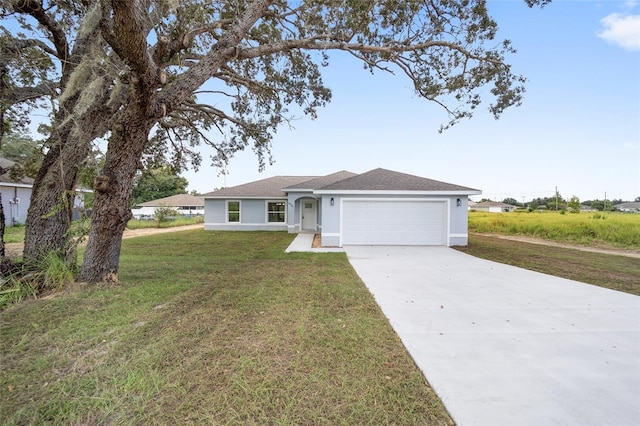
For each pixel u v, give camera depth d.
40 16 5.49
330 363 2.98
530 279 6.88
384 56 7.87
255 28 8.28
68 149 5.96
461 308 4.78
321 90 9.83
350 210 12.80
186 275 6.77
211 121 9.97
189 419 2.17
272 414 2.24
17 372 2.78
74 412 2.25
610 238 14.49
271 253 10.53
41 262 5.53
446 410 2.31
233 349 3.23
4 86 5.61
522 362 3.07
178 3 4.76
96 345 3.31
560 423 2.17
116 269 5.88
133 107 4.91
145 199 42.84
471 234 20.12
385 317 4.32
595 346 3.46
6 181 17.42
